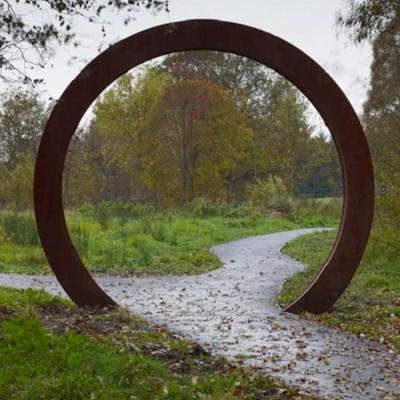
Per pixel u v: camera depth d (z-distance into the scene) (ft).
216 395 17.42
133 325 27.53
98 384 17.33
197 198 103.50
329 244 66.23
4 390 16.63
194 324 29.68
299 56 32.83
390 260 45.39
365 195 33.53
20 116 89.20
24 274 46.73
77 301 32.07
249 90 127.65
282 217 100.48
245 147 118.93
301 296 33.40
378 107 48.29
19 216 63.21
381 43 43.86
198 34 32.07
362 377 21.21
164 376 18.57
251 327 29.27
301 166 132.46
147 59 31.83
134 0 21.81
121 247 58.29
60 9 21.65
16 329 20.58
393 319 30.12
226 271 49.57
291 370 21.97
